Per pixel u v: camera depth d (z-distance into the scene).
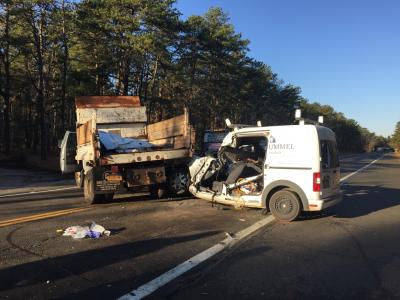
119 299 4.98
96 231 8.02
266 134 9.79
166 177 12.44
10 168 28.09
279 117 78.56
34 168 28.12
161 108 46.44
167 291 5.24
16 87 45.06
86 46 37.28
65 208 11.11
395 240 7.88
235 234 8.13
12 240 7.62
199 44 45.00
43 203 12.09
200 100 48.47
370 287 5.45
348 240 7.85
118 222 9.21
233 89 54.12
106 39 35.06
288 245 7.43
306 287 5.43
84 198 12.99
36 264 6.24
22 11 31.42
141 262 6.36
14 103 53.09
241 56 53.78
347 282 5.62
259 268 6.15
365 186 17.28
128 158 11.70
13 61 41.34
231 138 10.76
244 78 55.81
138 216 9.89
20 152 41.59
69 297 5.04
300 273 5.95
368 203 12.45
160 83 44.84
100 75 37.62
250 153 11.05
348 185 17.70
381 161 47.16
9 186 17.53
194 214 10.12
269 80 73.31
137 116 15.90
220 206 11.16
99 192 11.47
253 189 10.12
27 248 7.09
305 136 9.30
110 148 11.89
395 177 22.03
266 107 73.12
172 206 11.23
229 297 5.07
